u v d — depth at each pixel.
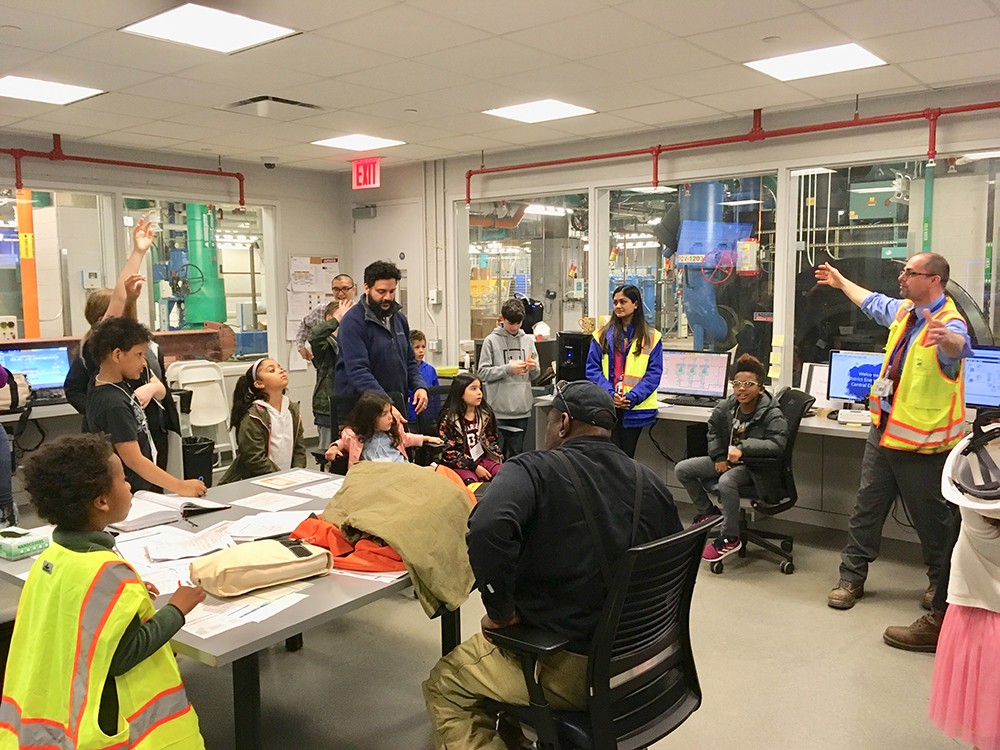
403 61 3.77
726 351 5.36
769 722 2.67
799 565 4.24
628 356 4.67
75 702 1.55
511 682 1.90
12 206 6.09
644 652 1.84
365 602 2.02
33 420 5.15
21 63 3.76
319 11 3.09
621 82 4.18
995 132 4.21
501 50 3.62
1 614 2.40
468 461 4.39
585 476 1.82
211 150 6.21
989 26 3.30
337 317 5.08
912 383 3.34
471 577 2.24
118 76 4.00
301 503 2.83
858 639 3.32
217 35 3.37
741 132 5.10
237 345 7.15
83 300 6.07
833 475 4.86
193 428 6.24
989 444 2.08
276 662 3.17
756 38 3.46
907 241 4.76
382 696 2.89
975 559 2.03
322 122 5.14
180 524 2.58
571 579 1.78
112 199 6.10
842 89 4.36
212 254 7.26
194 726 1.71
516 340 5.24
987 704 2.01
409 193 7.10
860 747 2.52
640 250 5.93
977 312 4.55
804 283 5.14
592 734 1.73
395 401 3.94
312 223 7.43
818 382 4.79
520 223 6.68
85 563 1.60
